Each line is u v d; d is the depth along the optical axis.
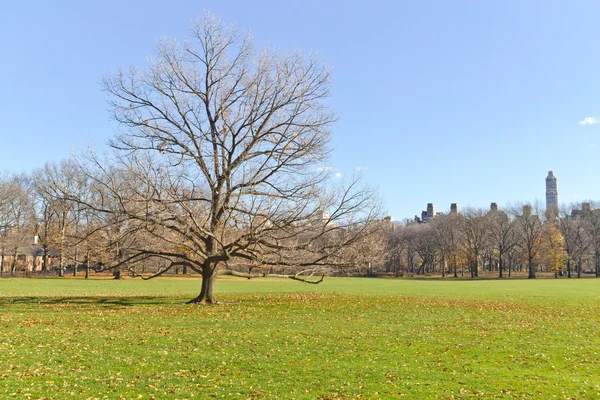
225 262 27.78
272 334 16.56
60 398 9.30
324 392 10.01
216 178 25.52
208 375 11.16
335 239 26.33
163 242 27.50
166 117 25.22
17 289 39.97
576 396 9.91
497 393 10.08
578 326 19.44
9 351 13.24
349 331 17.53
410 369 11.99
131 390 9.92
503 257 110.38
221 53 25.86
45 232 69.88
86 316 20.84
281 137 25.30
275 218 24.73
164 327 17.89
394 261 109.81
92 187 25.55
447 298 33.31
